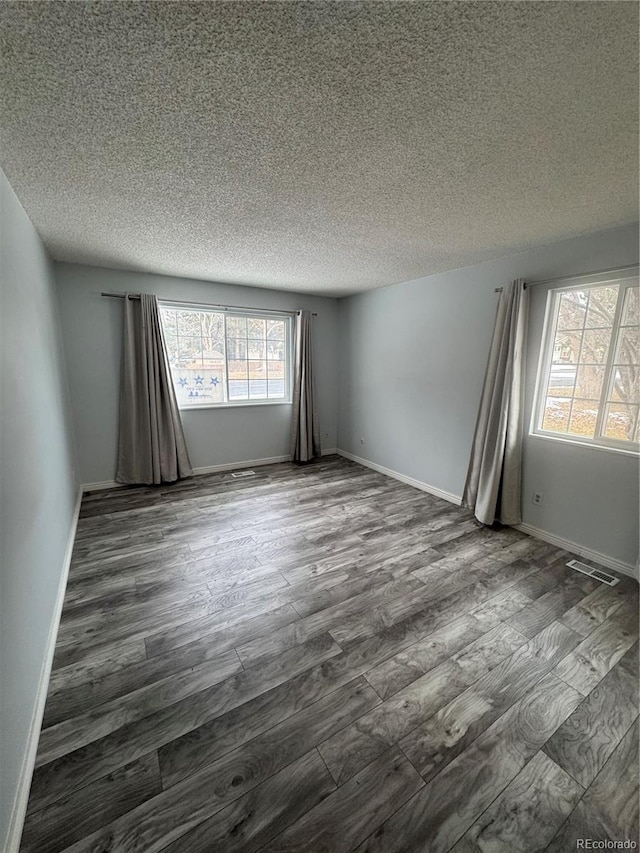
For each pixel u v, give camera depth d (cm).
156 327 387
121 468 395
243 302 444
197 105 126
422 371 391
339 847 103
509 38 98
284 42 99
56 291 335
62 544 233
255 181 181
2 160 159
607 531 247
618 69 108
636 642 181
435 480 385
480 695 152
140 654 171
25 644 133
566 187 184
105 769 122
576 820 110
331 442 550
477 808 113
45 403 221
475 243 270
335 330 528
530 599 213
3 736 103
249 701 148
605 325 254
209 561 252
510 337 284
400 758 127
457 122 135
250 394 481
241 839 105
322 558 257
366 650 175
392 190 190
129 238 267
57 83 114
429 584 227
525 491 296
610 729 138
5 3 88
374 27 95
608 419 250
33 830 106
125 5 89
